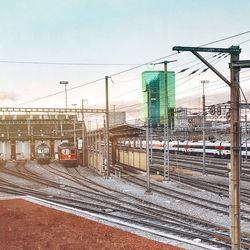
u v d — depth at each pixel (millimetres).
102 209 25594
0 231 20812
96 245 17656
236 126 12914
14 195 33188
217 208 25234
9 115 88938
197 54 12805
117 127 48062
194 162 60406
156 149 83625
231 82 12930
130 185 37281
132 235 19172
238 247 13016
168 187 35125
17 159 78562
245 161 56219
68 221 22719
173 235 18828
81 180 42125
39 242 18516
